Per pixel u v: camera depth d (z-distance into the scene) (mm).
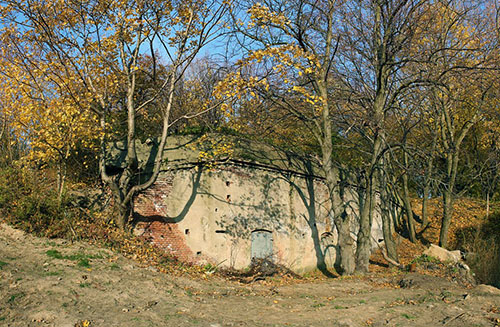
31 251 12531
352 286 15492
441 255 19562
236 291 13641
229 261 16859
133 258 14523
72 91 15359
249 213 17844
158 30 15422
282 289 14391
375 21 19094
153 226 16391
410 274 17375
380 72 18688
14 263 11305
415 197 36875
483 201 32406
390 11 18047
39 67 14766
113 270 12641
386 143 17828
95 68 15672
